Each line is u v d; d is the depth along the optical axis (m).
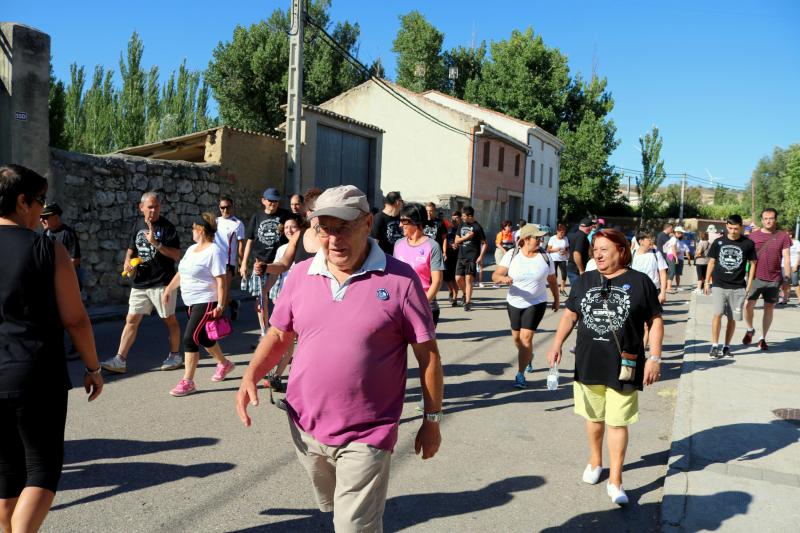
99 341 8.34
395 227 7.02
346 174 19.03
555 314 12.22
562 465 4.60
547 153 39.88
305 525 3.56
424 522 3.67
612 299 3.93
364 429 2.48
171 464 4.36
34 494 2.55
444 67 47.91
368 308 2.45
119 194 11.15
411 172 29.89
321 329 2.48
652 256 8.38
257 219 7.92
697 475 4.25
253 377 2.64
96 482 4.02
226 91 36.53
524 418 5.72
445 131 29.17
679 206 57.34
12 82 9.27
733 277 7.83
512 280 6.58
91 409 5.49
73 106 34.97
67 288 2.72
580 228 9.86
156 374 6.71
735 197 82.25
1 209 2.63
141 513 3.63
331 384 2.45
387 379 2.50
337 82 39.22
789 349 8.62
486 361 8.02
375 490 2.49
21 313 2.57
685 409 5.75
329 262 2.54
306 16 14.26
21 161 9.44
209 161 13.75
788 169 45.28
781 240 8.34
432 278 5.96
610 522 3.73
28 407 2.55
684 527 3.54
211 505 3.76
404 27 47.75
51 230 7.20
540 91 43.25
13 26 9.23
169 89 40.19
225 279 5.96
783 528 3.55
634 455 4.85
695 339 9.25
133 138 36.53
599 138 42.47
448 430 5.34
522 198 35.78
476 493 4.09
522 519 3.74
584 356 4.06
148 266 6.62
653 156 51.22
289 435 4.99
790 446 4.84
